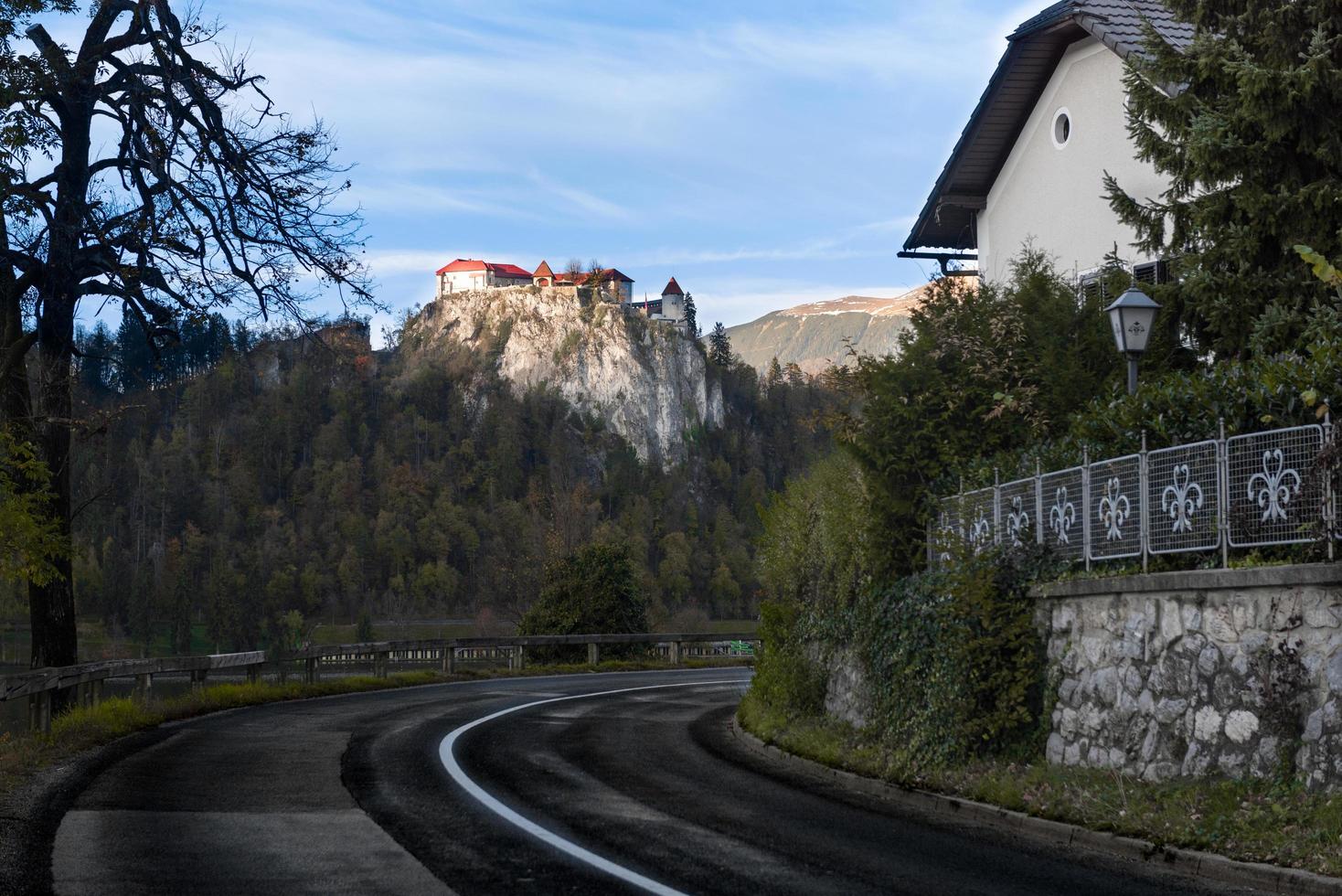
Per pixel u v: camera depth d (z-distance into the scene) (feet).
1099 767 35.06
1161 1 52.44
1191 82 50.01
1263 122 46.44
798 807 34.71
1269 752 29.14
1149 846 26.96
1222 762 30.55
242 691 70.95
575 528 332.39
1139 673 34.22
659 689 91.91
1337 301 45.52
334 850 26.50
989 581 40.40
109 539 539.29
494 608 534.37
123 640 497.87
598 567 132.26
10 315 61.31
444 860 25.52
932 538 48.52
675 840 28.35
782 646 62.75
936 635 42.50
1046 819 30.83
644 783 39.37
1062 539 39.81
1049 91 75.72
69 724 48.67
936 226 88.02
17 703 65.67
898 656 45.34
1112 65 69.97
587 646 127.95
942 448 49.90
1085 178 72.18
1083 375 50.90
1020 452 46.93
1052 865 26.17
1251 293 48.52
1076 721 36.91
